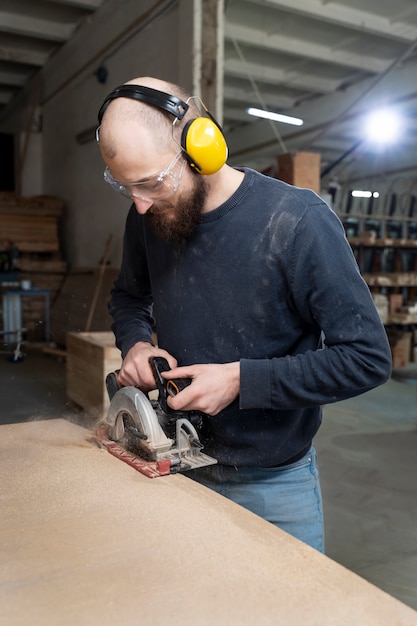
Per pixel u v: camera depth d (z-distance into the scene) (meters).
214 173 1.03
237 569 0.75
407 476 3.00
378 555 2.21
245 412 1.19
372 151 8.81
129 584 0.72
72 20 6.17
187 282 1.19
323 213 1.10
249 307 1.14
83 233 6.58
